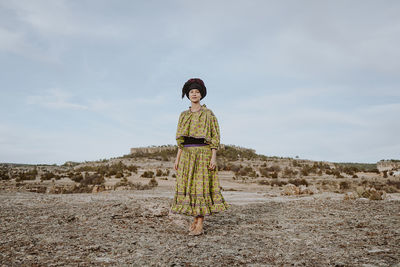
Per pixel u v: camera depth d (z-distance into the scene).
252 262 2.71
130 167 59.78
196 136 4.21
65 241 3.33
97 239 3.49
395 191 23.16
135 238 3.65
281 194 19.22
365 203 7.63
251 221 5.30
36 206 7.08
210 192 4.27
